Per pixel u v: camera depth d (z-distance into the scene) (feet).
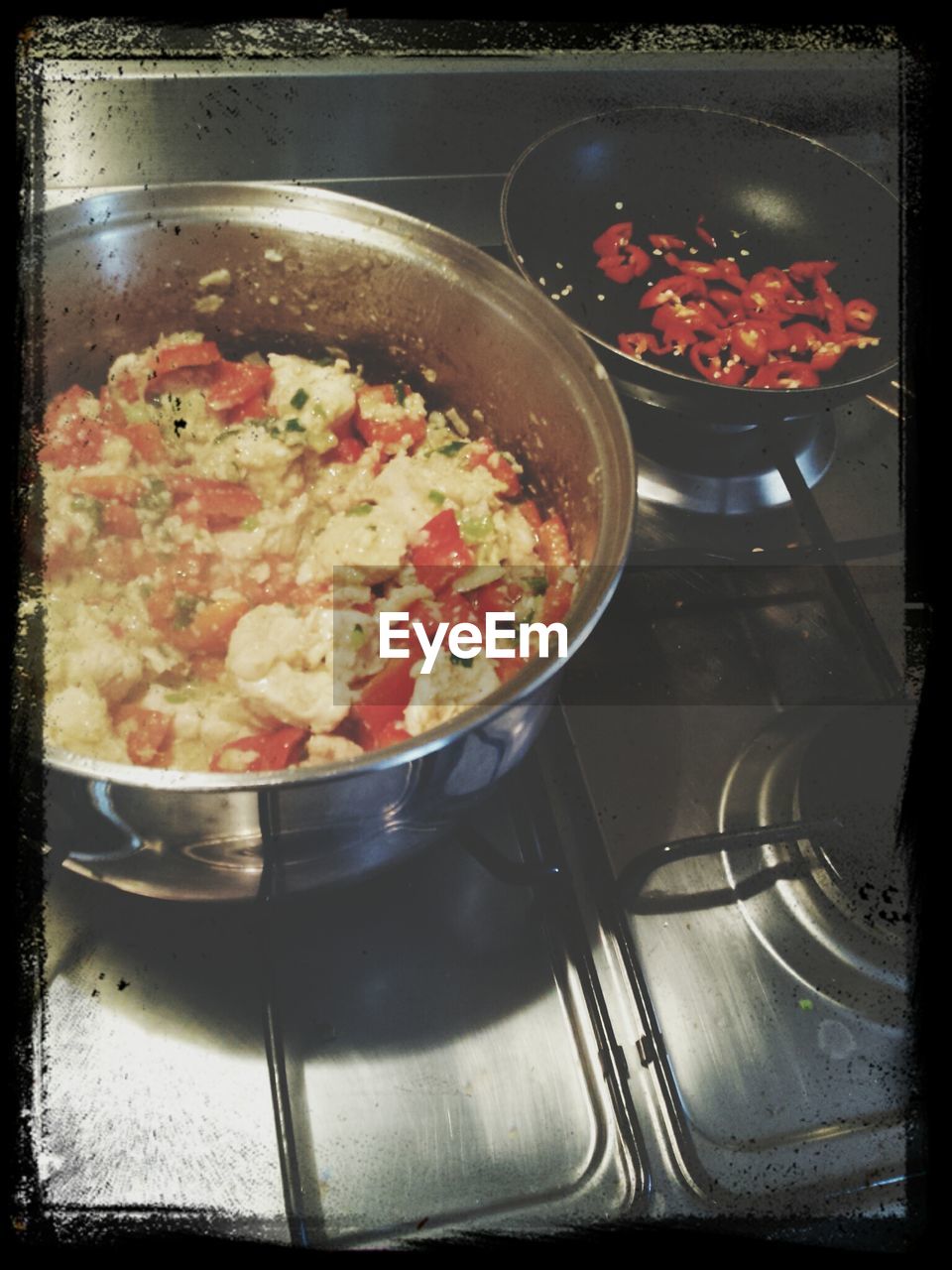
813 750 3.27
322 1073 2.64
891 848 3.10
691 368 3.99
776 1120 2.68
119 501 3.10
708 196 4.50
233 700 2.85
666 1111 2.59
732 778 3.24
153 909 2.82
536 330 3.05
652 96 4.30
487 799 2.91
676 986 2.87
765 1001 2.87
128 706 2.84
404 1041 2.70
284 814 2.24
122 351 3.37
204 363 3.30
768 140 4.39
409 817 2.46
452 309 3.21
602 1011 2.66
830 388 3.58
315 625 2.83
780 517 3.86
